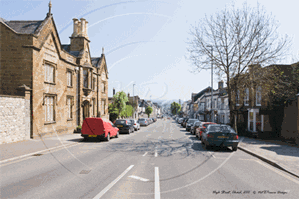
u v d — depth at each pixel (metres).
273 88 17.45
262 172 6.56
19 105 12.58
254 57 15.80
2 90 13.62
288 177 6.02
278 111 17.55
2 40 13.73
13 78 13.62
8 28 13.67
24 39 13.68
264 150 10.43
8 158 7.85
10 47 13.71
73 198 4.21
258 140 15.25
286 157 8.60
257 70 15.91
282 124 17.00
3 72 13.68
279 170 6.84
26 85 13.57
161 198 4.29
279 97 17.12
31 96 13.66
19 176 5.72
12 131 12.03
